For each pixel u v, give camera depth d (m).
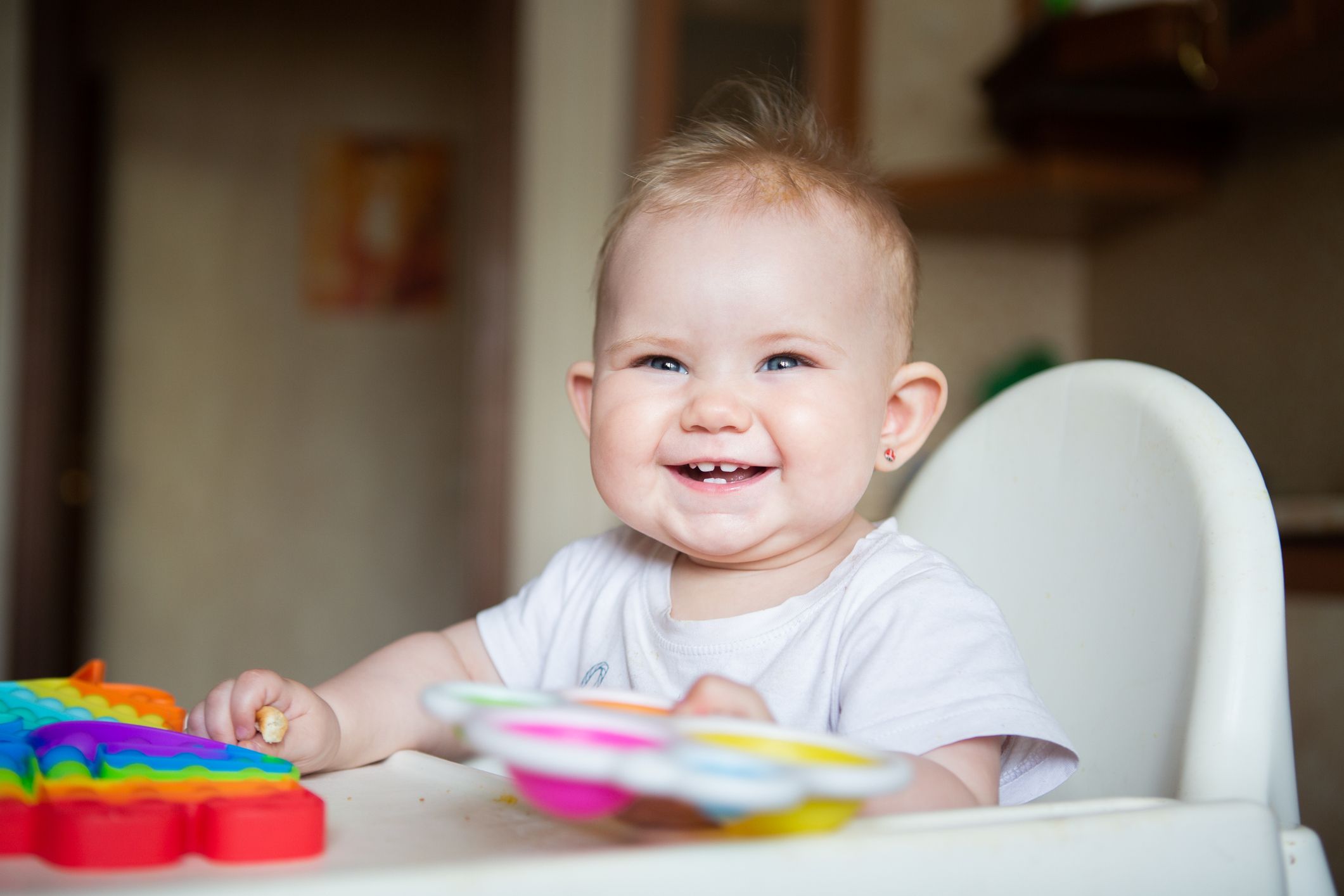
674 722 0.36
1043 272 2.48
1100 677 0.64
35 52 2.81
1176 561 0.61
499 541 2.60
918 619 0.60
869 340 0.70
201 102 3.86
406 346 3.91
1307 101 1.69
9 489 2.77
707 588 0.71
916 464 2.04
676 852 0.32
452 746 0.72
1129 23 1.86
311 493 3.85
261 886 0.28
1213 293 2.02
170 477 3.78
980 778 0.53
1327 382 1.70
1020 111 2.06
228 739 0.57
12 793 0.40
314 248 3.89
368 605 3.84
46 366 2.81
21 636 2.76
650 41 2.35
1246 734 0.52
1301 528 1.29
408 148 3.93
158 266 3.80
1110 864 0.38
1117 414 0.69
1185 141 2.03
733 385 0.66
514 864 0.30
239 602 3.79
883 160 2.23
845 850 0.34
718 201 0.69
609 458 0.68
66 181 2.86
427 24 3.97
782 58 2.37
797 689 0.63
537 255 2.65
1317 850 0.50
